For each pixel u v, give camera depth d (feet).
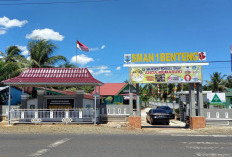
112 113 58.95
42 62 89.71
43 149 24.77
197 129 47.65
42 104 57.52
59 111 53.88
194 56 50.31
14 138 33.04
